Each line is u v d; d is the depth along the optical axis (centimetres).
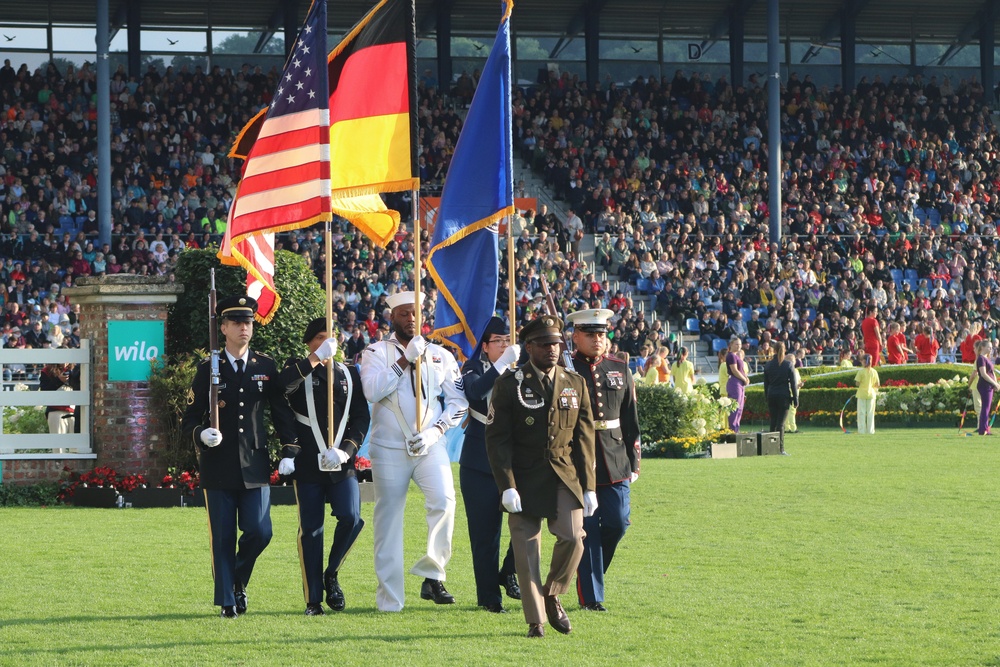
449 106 5472
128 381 1966
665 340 4456
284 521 1738
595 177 5362
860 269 5197
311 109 1272
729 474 2327
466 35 5953
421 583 1330
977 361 3300
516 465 1034
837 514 1781
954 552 1459
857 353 4494
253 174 1286
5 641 1018
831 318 4888
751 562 1398
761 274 4944
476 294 1307
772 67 5191
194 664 939
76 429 2123
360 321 4134
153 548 1499
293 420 1155
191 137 4991
